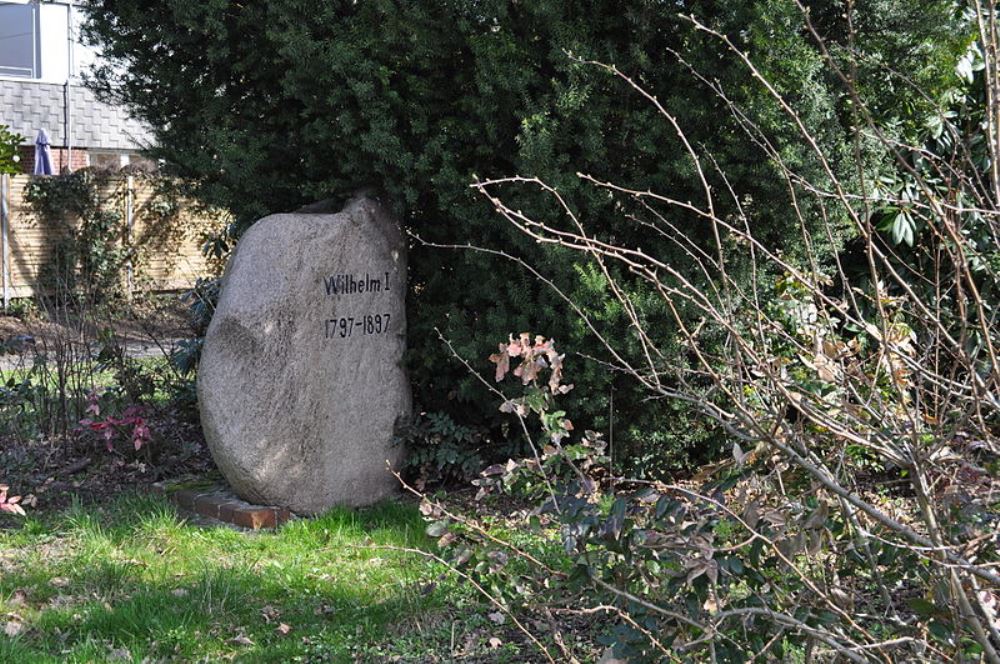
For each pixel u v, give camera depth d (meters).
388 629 5.12
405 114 7.35
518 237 6.99
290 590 5.61
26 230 17.77
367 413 7.39
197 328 9.31
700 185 6.81
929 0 6.75
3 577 5.71
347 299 7.23
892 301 4.43
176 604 5.32
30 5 21.78
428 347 7.77
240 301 6.80
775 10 6.30
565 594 4.80
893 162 7.36
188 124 8.25
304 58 7.22
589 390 7.10
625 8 6.91
